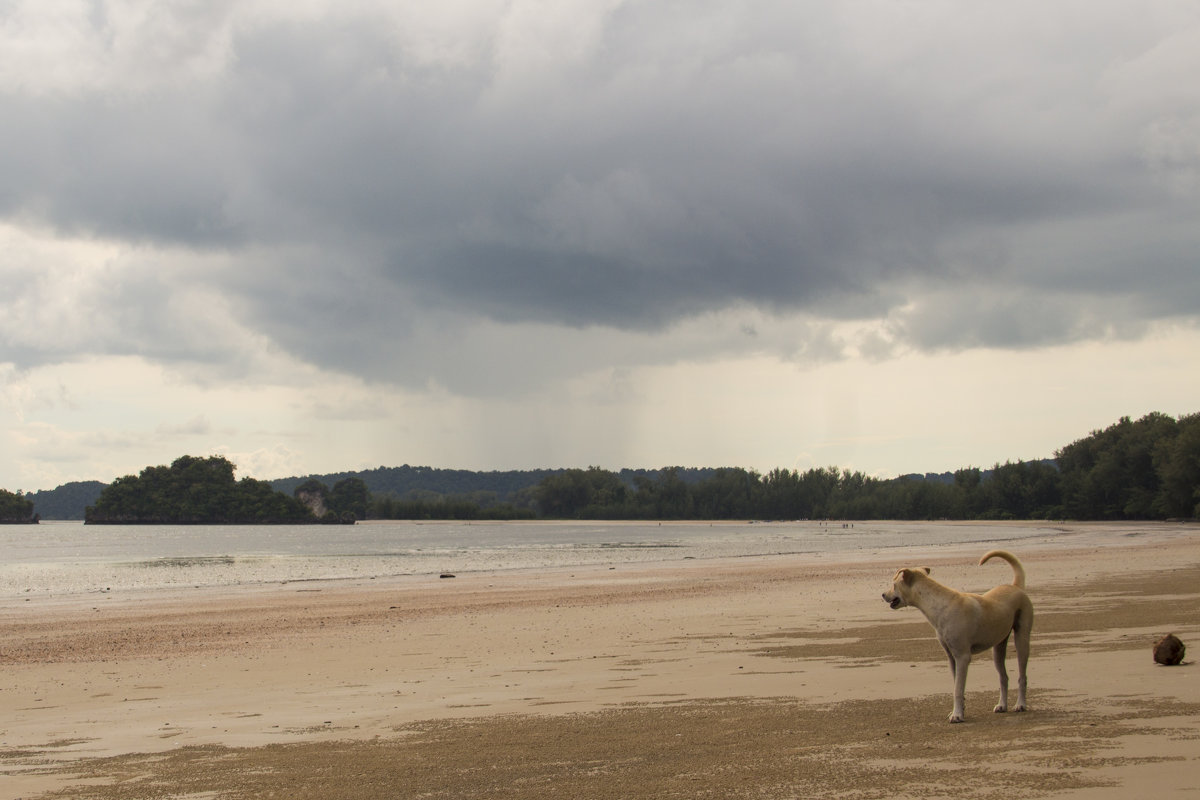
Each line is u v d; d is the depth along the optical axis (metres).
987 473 196.75
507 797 7.55
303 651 20.72
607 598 32.94
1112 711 9.38
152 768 9.60
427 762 9.12
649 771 8.13
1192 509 131.00
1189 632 15.80
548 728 10.62
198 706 13.92
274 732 11.43
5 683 17.22
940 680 12.34
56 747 11.09
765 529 170.12
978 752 7.95
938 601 9.62
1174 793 6.37
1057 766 7.28
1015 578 10.03
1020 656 9.80
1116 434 170.12
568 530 181.88
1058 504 179.62
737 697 12.05
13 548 120.06
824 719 10.09
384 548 105.81
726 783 7.51
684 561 63.75
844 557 63.84
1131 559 45.88
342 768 9.07
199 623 28.09
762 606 27.36
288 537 163.50
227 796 8.19
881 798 6.76
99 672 18.42
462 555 83.38
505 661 17.53
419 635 23.12
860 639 17.97
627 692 13.10
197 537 168.38
